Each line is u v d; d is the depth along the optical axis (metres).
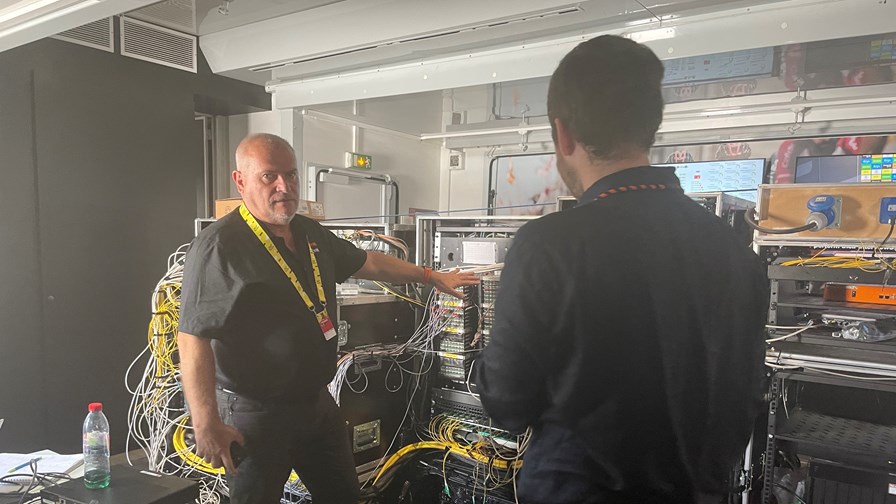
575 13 2.37
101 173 3.23
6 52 2.83
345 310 2.34
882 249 1.80
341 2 2.79
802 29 2.06
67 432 3.15
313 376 1.82
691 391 0.77
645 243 0.75
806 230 1.85
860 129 3.57
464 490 2.28
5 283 2.89
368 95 3.30
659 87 0.81
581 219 0.76
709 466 0.82
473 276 2.20
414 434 2.53
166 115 3.51
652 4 2.20
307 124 4.11
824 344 1.95
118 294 3.34
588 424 0.76
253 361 1.73
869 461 1.86
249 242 1.75
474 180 5.29
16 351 2.95
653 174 0.80
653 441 0.76
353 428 2.32
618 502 0.77
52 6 1.67
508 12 2.37
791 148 3.86
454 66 2.92
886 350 1.84
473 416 2.34
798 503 2.17
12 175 2.89
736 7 2.14
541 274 0.75
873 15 1.94
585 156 0.82
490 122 4.45
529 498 0.83
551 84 0.84
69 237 3.12
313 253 1.92
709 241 0.80
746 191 3.70
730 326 0.81
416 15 2.60
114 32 3.23
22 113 2.91
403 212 5.03
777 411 1.95
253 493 1.73
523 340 0.75
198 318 1.64
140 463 3.20
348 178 4.44
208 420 1.62
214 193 4.39
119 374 3.35
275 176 1.78
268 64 3.38
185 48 3.57
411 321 2.65
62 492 1.45
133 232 3.39
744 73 3.38
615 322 0.74
